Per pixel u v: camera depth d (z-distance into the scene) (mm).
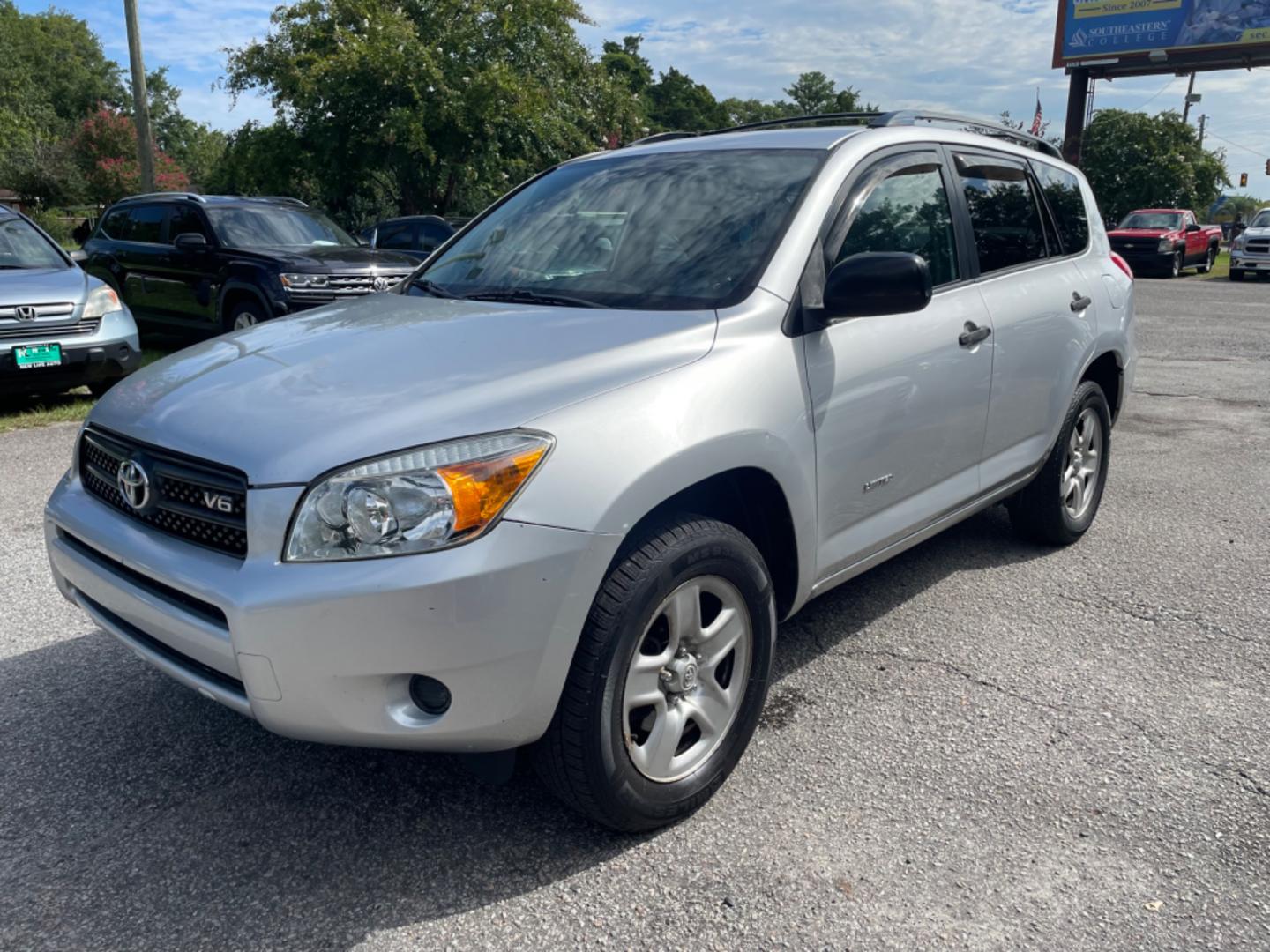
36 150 43531
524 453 2281
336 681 2207
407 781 2898
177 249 10117
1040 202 4512
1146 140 43906
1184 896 2379
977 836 2611
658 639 2621
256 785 2885
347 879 2475
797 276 3018
